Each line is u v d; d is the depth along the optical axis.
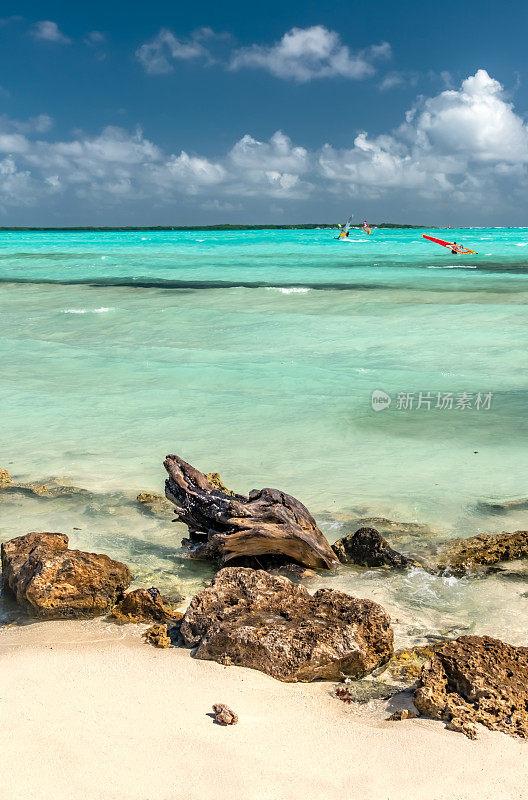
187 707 5.02
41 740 4.56
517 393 14.92
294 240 110.81
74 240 115.25
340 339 20.91
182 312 25.91
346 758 4.50
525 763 4.43
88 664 5.64
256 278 40.38
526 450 11.49
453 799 4.12
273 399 14.52
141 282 38.84
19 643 6.07
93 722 4.78
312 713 5.04
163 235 163.25
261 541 7.48
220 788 4.18
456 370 17.03
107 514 9.02
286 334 21.73
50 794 4.05
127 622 6.51
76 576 6.69
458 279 38.62
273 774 4.32
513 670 5.35
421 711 5.06
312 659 5.50
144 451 11.46
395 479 10.25
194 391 15.15
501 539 7.95
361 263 52.25
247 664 5.63
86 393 15.04
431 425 12.84
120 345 20.44
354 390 15.20
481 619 6.49
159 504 9.33
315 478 10.30
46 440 12.01
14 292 34.69
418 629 6.34
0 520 8.79
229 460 11.04
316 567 7.67
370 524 8.74
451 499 9.50
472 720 4.88
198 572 7.61
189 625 6.10
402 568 7.61
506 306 26.25
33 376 16.58
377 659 5.71
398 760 4.48
